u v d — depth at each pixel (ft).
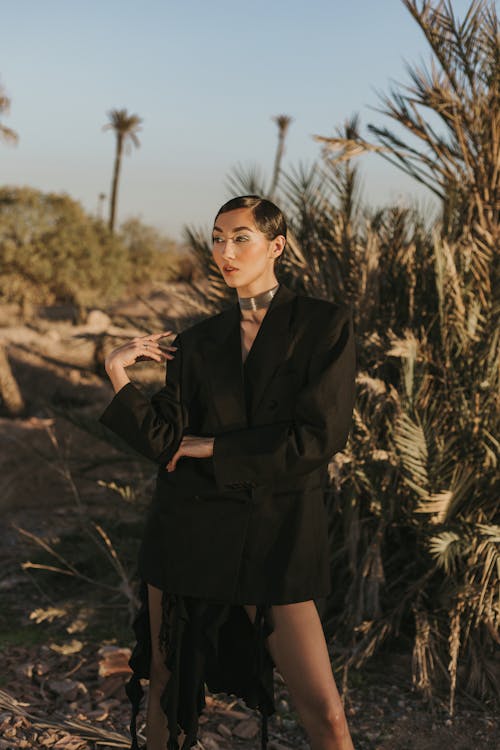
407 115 15.53
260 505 7.25
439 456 12.23
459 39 14.94
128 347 7.63
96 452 24.20
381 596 13.46
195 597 7.30
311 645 7.13
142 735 10.67
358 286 14.44
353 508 13.43
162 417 7.47
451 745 10.47
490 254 13.37
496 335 12.91
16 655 13.30
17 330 54.19
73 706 11.43
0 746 10.06
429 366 13.64
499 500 12.86
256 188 16.51
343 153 15.64
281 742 10.64
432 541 11.59
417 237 15.16
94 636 14.12
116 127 137.08
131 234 116.37
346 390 7.13
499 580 12.06
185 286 17.29
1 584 16.72
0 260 82.02
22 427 27.58
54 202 87.40
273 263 7.54
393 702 11.64
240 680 7.68
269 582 7.13
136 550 16.57
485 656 12.43
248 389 7.36
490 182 14.90
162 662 8.03
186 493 7.37
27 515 21.43
